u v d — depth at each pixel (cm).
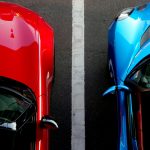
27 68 600
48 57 647
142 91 600
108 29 711
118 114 620
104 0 812
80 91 729
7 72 583
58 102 719
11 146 534
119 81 624
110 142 691
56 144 689
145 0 813
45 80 621
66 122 704
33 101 583
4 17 642
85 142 691
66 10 804
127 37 653
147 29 653
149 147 564
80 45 768
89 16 798
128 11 699
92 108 716
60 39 773
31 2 812
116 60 642
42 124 576
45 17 797
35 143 562
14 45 610
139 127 582
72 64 751
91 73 743
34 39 635
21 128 550
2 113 550
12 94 569
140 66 620
